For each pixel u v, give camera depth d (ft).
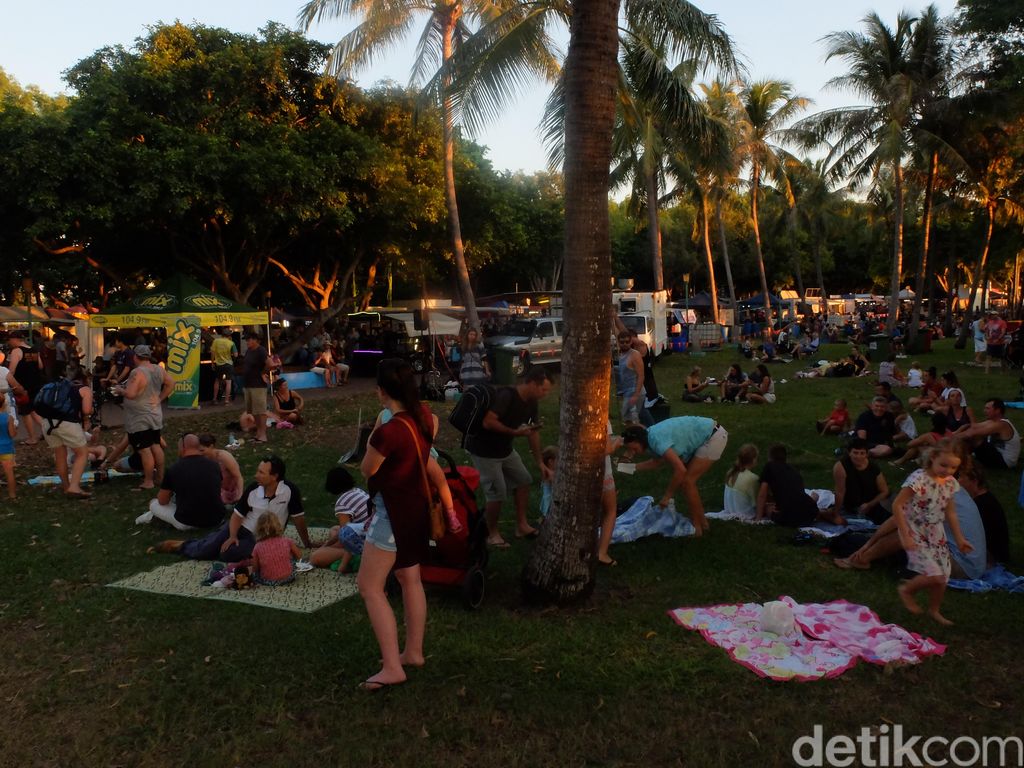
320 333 88.43
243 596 18.98
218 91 68.90
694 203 133.08
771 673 14.52
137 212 63.16
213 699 14.01
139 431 30.81
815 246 177.06
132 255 83.10
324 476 32.91
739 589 19.08
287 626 16.98
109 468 34.65
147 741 12.81
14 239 67.36
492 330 79.97
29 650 16.37
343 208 71.72
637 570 20.33
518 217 123.65
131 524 25.73
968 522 19.60
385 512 14.10
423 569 18.38
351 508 21.56
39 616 18.16
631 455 23.88
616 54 16.75
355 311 108.27
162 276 89.10
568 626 16.75
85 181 60.95
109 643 16.61
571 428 17.40
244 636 16.52
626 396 35.06
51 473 34.42
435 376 59.31
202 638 16.47
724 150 50.78
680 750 12.30
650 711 13.39
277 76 70.59
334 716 13.33
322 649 15.80
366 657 15.42
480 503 27.94
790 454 35.91
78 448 29.55
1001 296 227.40
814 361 83.97
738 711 13.42
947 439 20.61
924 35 91.30
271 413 48.70
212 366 61.00
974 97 87.71
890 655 15.17
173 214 63.72
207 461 25.09
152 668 15.29
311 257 92.17
